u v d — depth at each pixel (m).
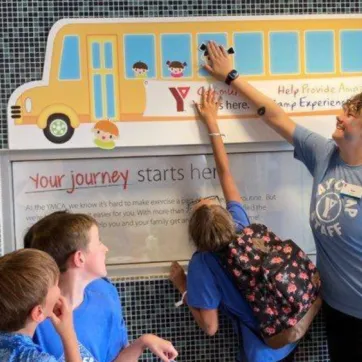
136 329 2.08
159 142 2.05
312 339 2.14
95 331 1.38
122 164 2.07
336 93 2.10
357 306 1.76
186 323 2.10
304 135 1.93
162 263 2.10
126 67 2.03
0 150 2.00
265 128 2.09
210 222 1.78
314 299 1.83
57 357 1.30
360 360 1.80
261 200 2.13
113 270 2.07
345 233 1.72
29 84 2.00
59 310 1.21
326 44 2.09
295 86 2.09
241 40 2.06
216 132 2.02
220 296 1.86
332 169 1.82
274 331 1.78
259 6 2.06
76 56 2.01
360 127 1.69
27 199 2.04
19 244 2.03
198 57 2.05
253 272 1.77
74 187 2.06
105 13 2.01
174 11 2.03
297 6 2.08
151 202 2.09
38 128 2.01
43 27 2.00
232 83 2.04
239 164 2.12
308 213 2.15
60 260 1.34
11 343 1.13
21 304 1.13
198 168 2.10
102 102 2.03
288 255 1.83
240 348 1.91
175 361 2.10
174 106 2.05
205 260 1.86
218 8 2.05
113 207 2.08
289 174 2.13
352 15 2.10
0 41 1.99
